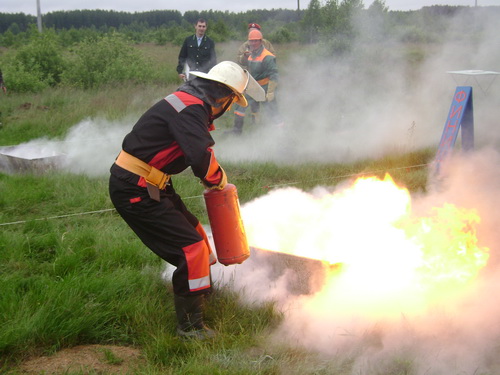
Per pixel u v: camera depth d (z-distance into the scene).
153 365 3.34
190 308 3.64
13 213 6.04
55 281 4.23
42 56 16.69
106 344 3.64
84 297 4.01
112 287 4.08
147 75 16.91
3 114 11.92
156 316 3.82
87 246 4.95
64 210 6.12
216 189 3.71
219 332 3.62
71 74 16.22
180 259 3.59
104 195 6.36
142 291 4.12
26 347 3.44
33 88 15.27
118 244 4.89
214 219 3.76
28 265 4.62
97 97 13.35
